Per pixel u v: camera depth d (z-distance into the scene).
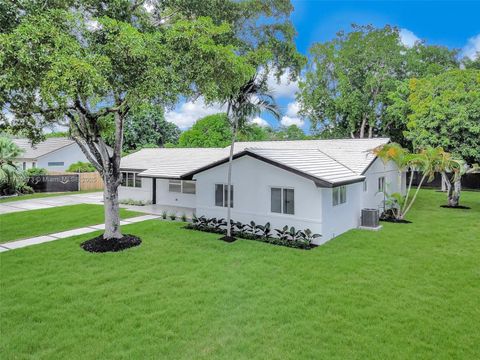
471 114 18.98
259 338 5.93
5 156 27.25
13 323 6.52
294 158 14.47
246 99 12.89
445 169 18.94
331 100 35.03
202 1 11.48
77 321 6.57
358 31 34.19
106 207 12.48
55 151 38.03
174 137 56.84
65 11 8.66
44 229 15.04
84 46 8.83
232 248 11.77
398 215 17.12
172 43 10.00
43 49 7.54
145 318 6.67
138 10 11.45
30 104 9.61
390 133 35.78
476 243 12.36
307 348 5.61
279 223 13.20
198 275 9.09
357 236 13.60
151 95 9.24
